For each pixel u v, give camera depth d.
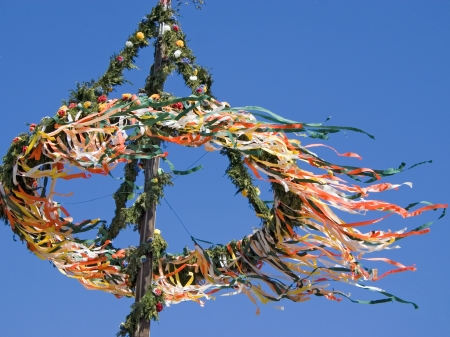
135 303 7.84
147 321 7.82
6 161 7.82
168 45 8.70
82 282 8.56
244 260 8.52
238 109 7.55
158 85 8.49
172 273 8.44
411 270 8.07
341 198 7.86
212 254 8.56
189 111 7.61
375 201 7.82
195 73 8.59
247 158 7.95
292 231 8.20
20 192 7.79
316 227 8.23
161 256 8.29
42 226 7.93
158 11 8.84
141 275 8.03
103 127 7.60
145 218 8.18
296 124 7.54
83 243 8.21
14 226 8.07
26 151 7.66
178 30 8.85
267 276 8.49
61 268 8.34
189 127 7.64
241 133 7.63
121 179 7.64
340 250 8.24
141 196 8.13
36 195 7.91
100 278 8.63
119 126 7.48
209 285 8.42
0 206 8.05
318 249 8.40
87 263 8.30
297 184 7.93
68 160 7.56
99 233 8.12
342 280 8.30
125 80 8.38
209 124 7.57
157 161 8.32
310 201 7.98
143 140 7.75
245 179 8.25
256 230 8.52
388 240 7.93
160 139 7.74
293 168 7.82
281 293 8.48
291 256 8.45
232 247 8.59
